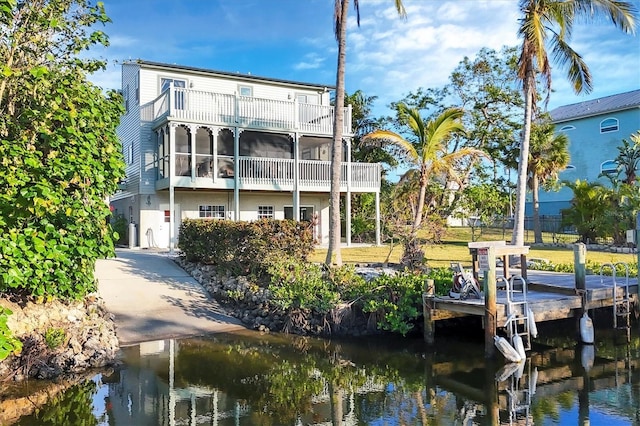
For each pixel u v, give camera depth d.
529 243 25.67
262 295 10.51
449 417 5.64
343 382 6.91
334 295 9.60
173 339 9.05
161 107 19.61
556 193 35.38
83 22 7.22
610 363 7.74
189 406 5.96
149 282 12.06
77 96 6.84
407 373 7.30
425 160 14.63
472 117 26.19
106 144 7.29
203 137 20.92
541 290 9.82
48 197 5.39
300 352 8.36
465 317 9.84
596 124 32.94
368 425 5.43
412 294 9.37
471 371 7.37
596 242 24.73
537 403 6.07
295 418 5.60
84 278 7.95
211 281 12.32
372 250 20.00
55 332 7.15
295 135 20.97
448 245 23.52
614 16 15.22
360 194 26.95
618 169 26.23
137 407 5.91
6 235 5.80
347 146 22.08
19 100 6.90
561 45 16.17
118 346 8.44
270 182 20.28
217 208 21.25
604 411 5.78
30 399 6.11
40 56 7.07
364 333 9.42
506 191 28.00
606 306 9.58
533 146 24.31
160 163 20.20
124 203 22.84
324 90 24.17
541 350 8.51
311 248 12.10
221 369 7.43
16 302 7.25
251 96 21.42
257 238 11.48
